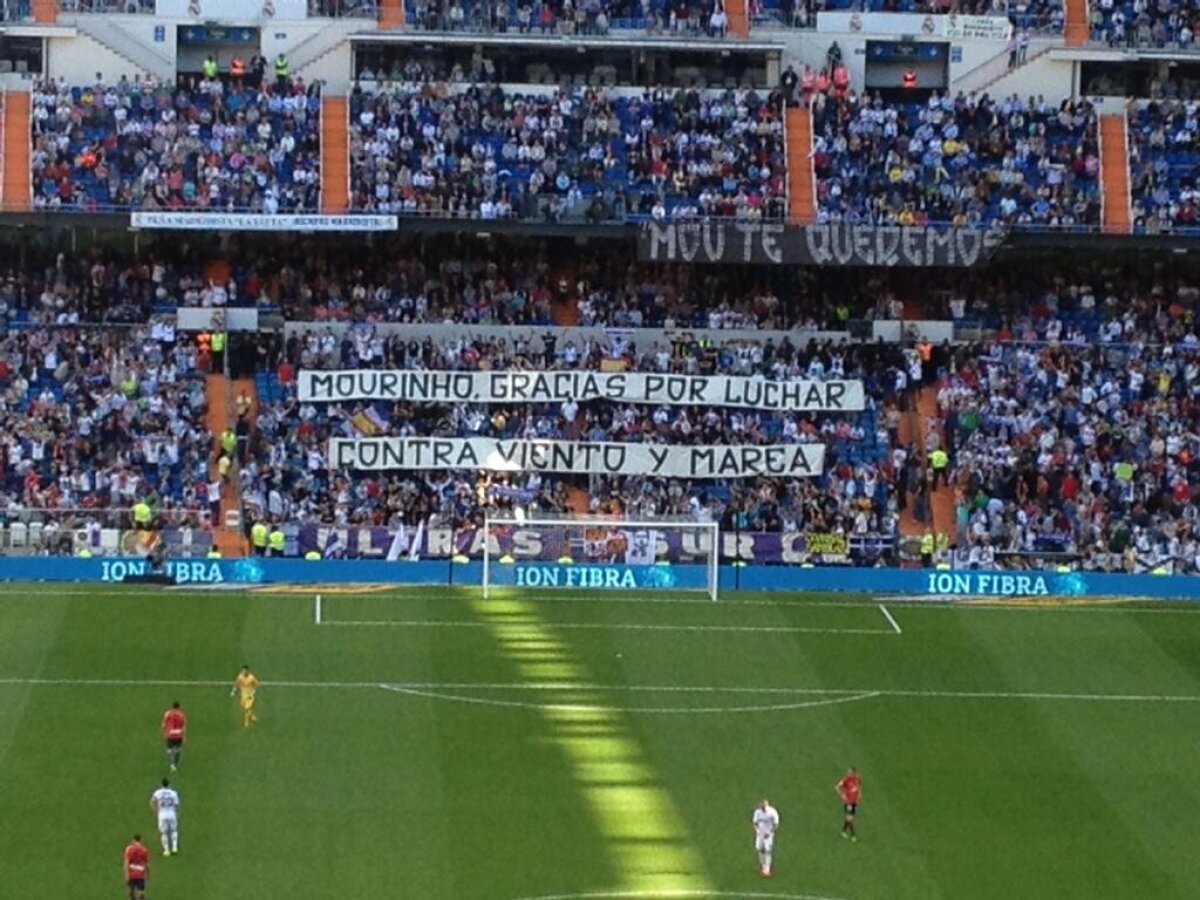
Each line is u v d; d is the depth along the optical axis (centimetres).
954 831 7644
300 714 8519
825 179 12019
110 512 10575
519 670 9119
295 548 10506
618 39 12206
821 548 10669
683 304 11856
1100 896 7175
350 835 7425
